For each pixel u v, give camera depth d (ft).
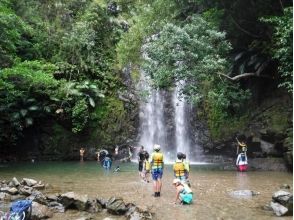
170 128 91.40
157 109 93.40
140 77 95.61
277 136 69.15
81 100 89.20
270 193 43.52
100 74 97.55
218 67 62.03
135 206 34.94
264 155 72.08
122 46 96.68
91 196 41.63
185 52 62.44
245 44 79.92
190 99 65.36
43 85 86.48
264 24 72.79
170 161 86.43
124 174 61.67
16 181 46.01
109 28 106.63
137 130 93.61
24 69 79.15
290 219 32.17
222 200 39.70
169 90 92.73
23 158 89.35
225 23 75.36
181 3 77.20
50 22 102.78
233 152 82.07
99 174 61.67
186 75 61.93
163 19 80.84
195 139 87.61
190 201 37.88
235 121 81.92
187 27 65.41
